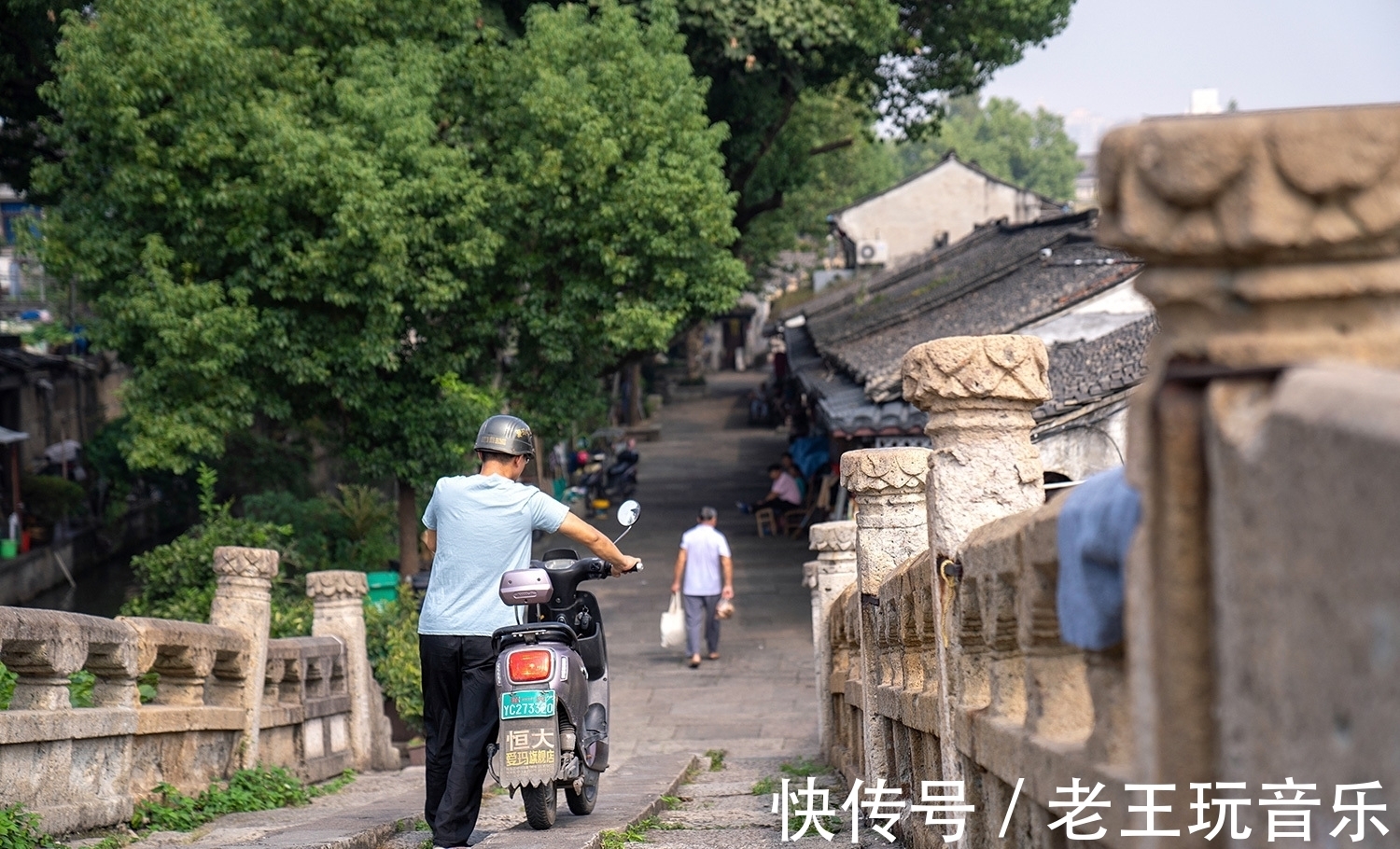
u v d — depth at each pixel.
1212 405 1.56
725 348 76.50
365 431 17.36
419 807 7.20
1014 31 23.95
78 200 15.94
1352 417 1.21
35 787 5.84
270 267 15.67
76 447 31.11
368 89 15.77
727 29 19.45
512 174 17.02
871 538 6.66
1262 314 1.60
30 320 36.41
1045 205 48.91
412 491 17.72
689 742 13.72
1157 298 1.70
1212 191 1.57
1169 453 1.62
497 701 5.86
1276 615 1.39
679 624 17.06
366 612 13.05
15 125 20.75
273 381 16.73
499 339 18.03
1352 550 1.21
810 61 21.39
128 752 6.73
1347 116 1.52
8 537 26.03
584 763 6.58
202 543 15.05
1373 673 1.19
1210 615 1.60
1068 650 2.81
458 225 16.17
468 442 17.12
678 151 17.22
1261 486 1.42
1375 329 1.59
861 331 23.91
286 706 9.38
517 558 5.98
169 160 15.16
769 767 10.76
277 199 15.52
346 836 5.61
